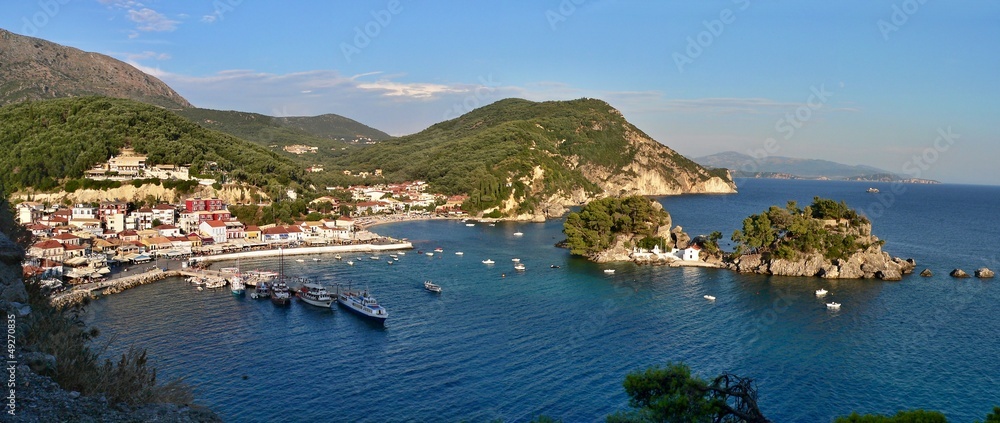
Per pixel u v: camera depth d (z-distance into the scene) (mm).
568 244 189000
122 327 99438
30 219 184250
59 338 29359
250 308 115375
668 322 106625
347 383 76812
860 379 80312
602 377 79750
